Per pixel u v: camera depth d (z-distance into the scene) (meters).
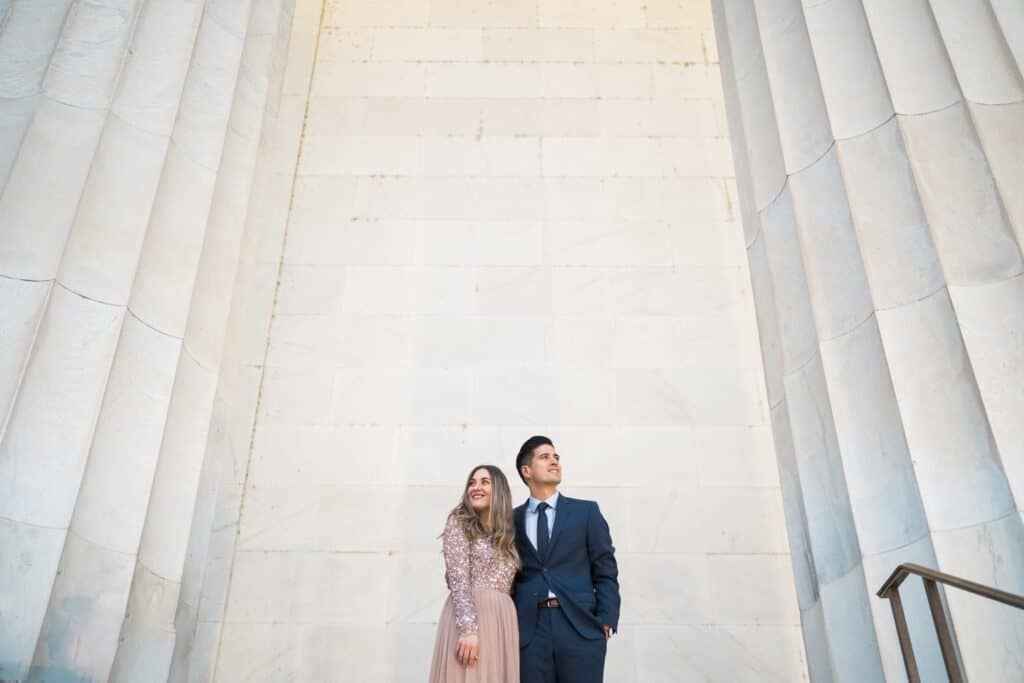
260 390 9.98
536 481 6.82
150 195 7.75
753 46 9.81
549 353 10.27
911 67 8.32
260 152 9.88
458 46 12.69
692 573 9.03
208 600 8.76
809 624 7.65
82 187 7.34
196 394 7.79
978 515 6.49
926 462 6.82
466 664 5.83
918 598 6.57
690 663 8.59
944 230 7.50
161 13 8.70
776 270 8.66
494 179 11.52
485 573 6.20
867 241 7.76
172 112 8.23
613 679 8.50
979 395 6.75
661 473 9.56
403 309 10.55
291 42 12.64
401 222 11.17
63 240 7.09
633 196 11.39
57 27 8.08
